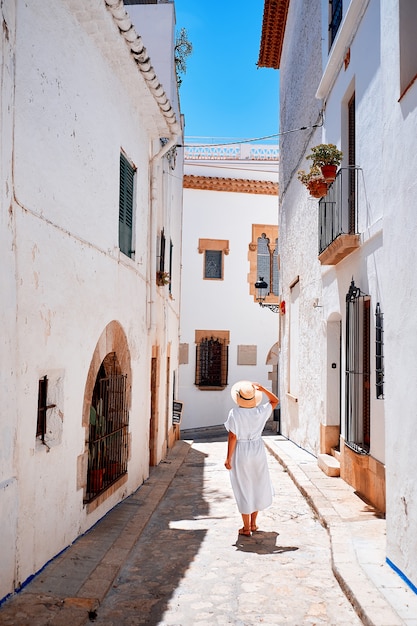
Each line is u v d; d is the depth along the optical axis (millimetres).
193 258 21016
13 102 4340
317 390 10758
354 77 8227
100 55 6609
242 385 6652
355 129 8242
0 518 4094
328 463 9219
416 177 4531
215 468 11266
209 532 6562
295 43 13719
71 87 5676
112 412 7625
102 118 6727
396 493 4844
